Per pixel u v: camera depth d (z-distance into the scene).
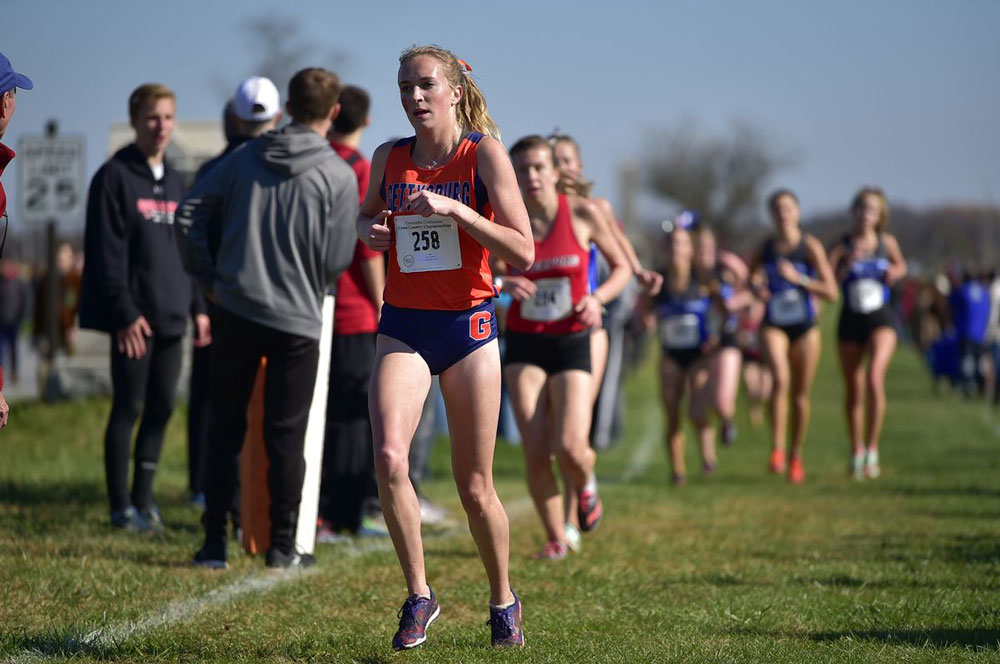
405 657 10.74
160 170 17.31
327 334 15.79
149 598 12.85
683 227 28.84
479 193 10.89
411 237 10.86
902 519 20.89
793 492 25.75
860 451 28.94
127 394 16.97
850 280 28.72
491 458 11.00
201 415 20.14
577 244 16.78
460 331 10.85
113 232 16.58
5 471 23.56
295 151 14.50
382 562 15.72
